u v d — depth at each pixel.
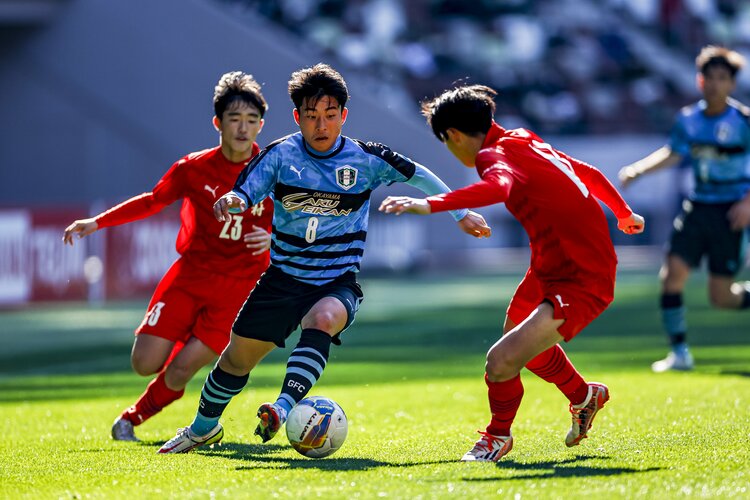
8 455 18.64
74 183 98.50
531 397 26.11
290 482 14.17
